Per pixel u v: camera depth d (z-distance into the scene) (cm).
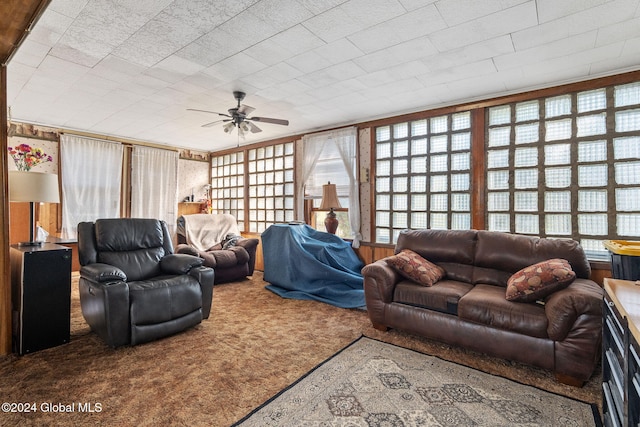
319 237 454
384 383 197
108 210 533
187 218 530
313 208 539
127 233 312
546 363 205
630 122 294
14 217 368
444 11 209
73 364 218
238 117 364
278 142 577
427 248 320
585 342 193
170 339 261
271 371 210
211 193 699
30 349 233
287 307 349
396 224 438
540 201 336
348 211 479
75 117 445
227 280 462
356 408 172
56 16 211
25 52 261
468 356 237
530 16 214
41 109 410
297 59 277
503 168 358
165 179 614
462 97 375
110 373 206
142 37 239
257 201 611
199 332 276
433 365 220
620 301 125
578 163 317
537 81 326
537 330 208
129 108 407
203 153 688
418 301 262
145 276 305
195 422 161
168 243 343
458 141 389
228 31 232
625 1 198
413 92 359
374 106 409
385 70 300
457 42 249
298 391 188
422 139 417
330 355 234
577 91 318
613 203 300
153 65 286
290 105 404
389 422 162
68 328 252
